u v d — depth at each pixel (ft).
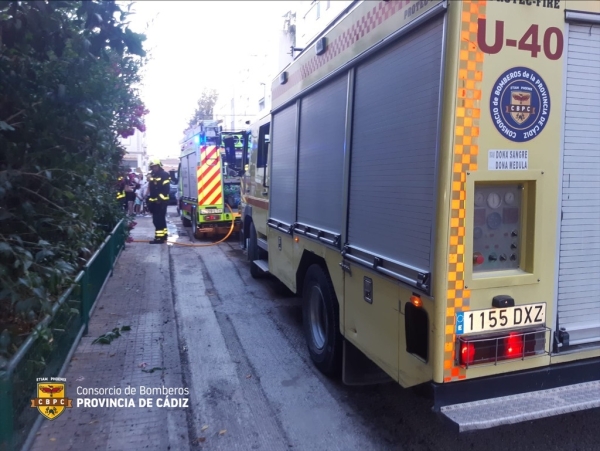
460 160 9.52
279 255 22.07
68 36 12.87
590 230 10.61
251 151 30.09
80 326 18.98
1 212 12.21
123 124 31.89
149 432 12.89
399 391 15.60
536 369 10.36
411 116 10.77
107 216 30.60
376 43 12.29
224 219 45.60
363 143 13.16
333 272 15.29
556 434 13.16
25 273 10.91
